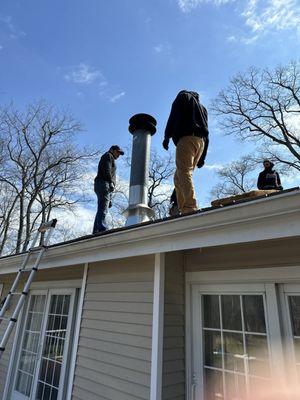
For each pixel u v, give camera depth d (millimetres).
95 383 2908
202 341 2531
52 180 16797
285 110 14969
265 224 1724
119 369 2729
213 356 2453
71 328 3943
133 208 4109
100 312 3166
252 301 2346
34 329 4770
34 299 5012
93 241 3004
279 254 2238
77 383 3098
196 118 3396
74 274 4188
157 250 2389
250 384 2193
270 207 1658
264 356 2174
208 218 1955
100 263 3424
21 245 15867
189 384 2471
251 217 1749
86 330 3254
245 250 2438
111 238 2770
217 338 2473
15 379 4668
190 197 3127
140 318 2711
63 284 4324
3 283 6023
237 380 2271
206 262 2670
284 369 2047
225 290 2502
